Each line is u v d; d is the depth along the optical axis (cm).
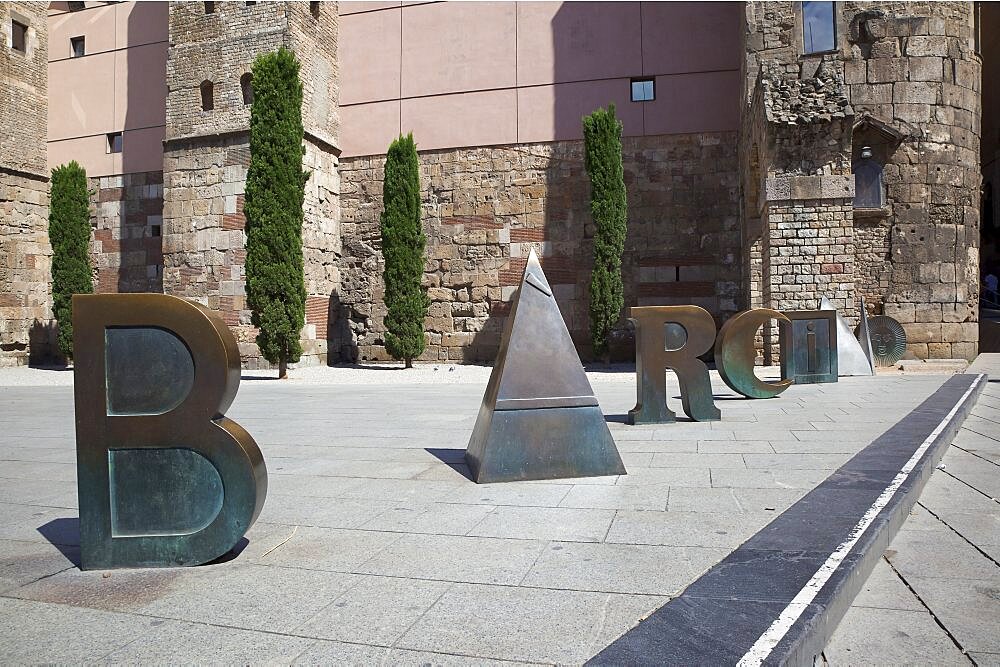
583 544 347
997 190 3075
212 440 333
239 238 1827
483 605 272
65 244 1986
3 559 346
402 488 482
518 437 504
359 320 2034
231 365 343
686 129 1875
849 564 295
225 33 1853
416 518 404
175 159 1891
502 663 223
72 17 2303
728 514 396
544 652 230
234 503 331
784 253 1476
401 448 648
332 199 2017
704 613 249
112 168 2239
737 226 1844
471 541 357
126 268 2211
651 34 1903
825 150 1463
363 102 2048
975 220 1664
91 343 335
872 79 1617
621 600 273
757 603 255
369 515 412
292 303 1620
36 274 2208
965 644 253
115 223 2230
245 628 255
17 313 2147
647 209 1884
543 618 258
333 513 418
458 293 1983
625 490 461
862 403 897
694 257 1861
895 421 736
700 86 1875
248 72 1828
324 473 536
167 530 334
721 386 1196
